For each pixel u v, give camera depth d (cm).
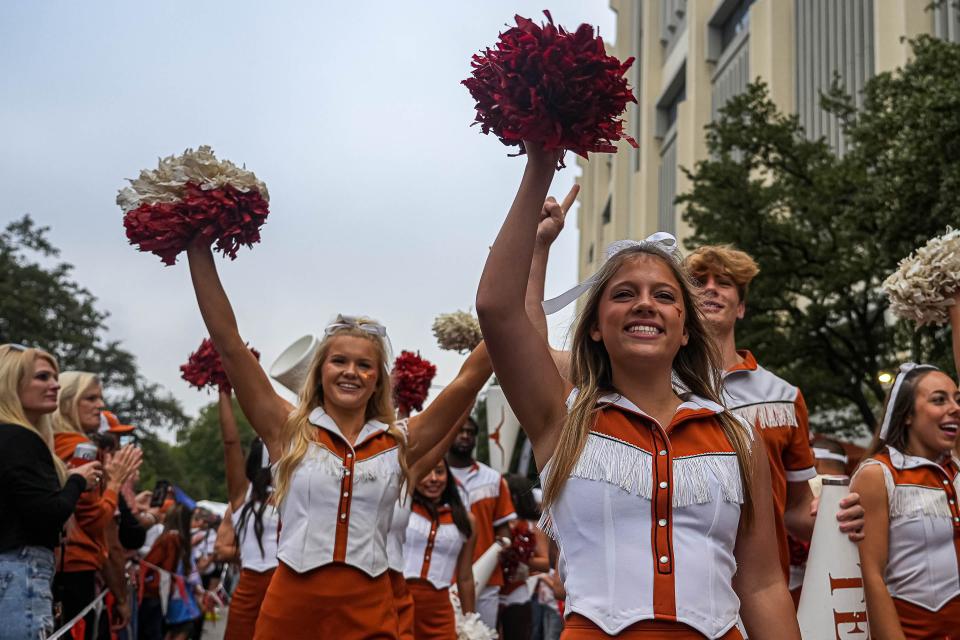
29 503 448
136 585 870
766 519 276
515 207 267
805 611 390
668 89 5791
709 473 261
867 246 1844
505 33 252
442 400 453
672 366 297
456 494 668
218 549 750
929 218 1602
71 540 561
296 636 412
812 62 3631
